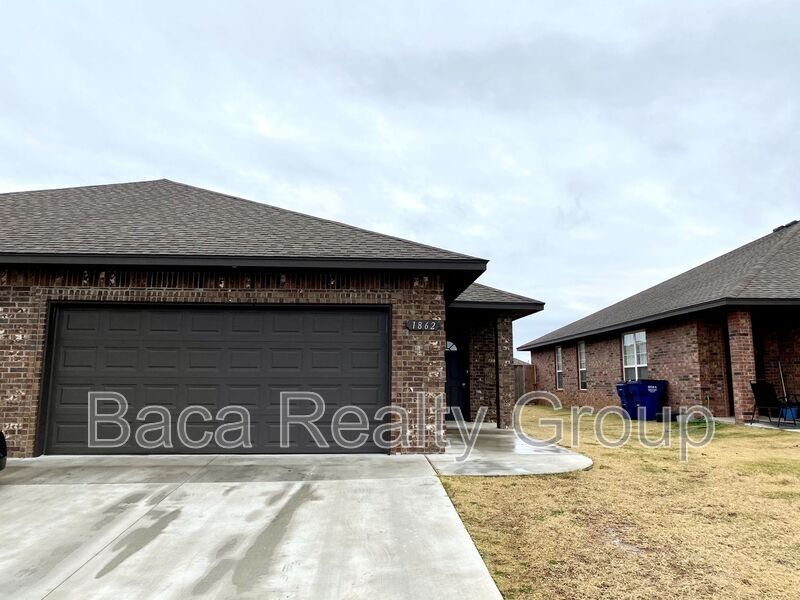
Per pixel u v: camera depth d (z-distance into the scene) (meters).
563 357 22.28
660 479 6.27
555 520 4.69
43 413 7.31
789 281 11.98
